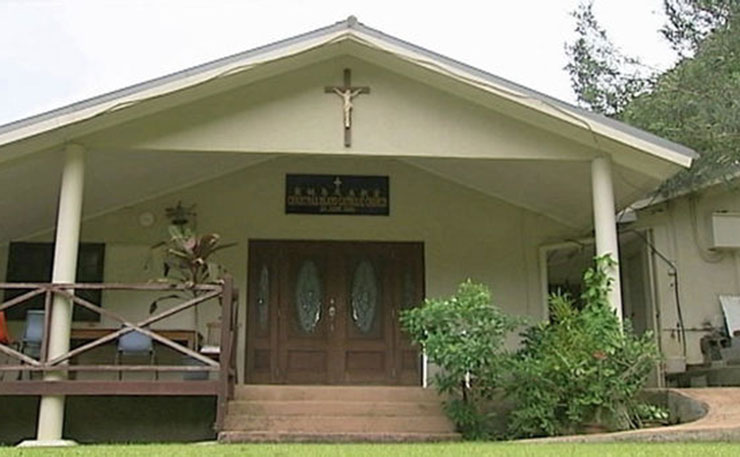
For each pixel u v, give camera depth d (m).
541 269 10.46
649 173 8.27
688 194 10.77
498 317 7.64
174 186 10.21
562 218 10.55
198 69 7.59
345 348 10.12
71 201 7.50
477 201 10.62
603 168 8.09
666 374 10.45
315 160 10.56
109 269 10.00
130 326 7.45
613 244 7.89
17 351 8.01
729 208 10.95
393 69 8.12
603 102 13.45
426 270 10.38
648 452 4.05
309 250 10.38
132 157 8.66
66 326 7.34
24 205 8.90
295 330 10.13
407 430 7.64
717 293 10.77
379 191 10.55
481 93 7.99
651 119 10.32
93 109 7.35
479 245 10.50
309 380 9.98
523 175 9.60
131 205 10.20
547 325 7.98
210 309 9.75
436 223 10.52
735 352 9.52
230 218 10.31
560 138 8.14
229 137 7.88
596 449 4.38
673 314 10.70
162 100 7.66
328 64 8.14
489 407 7.64
